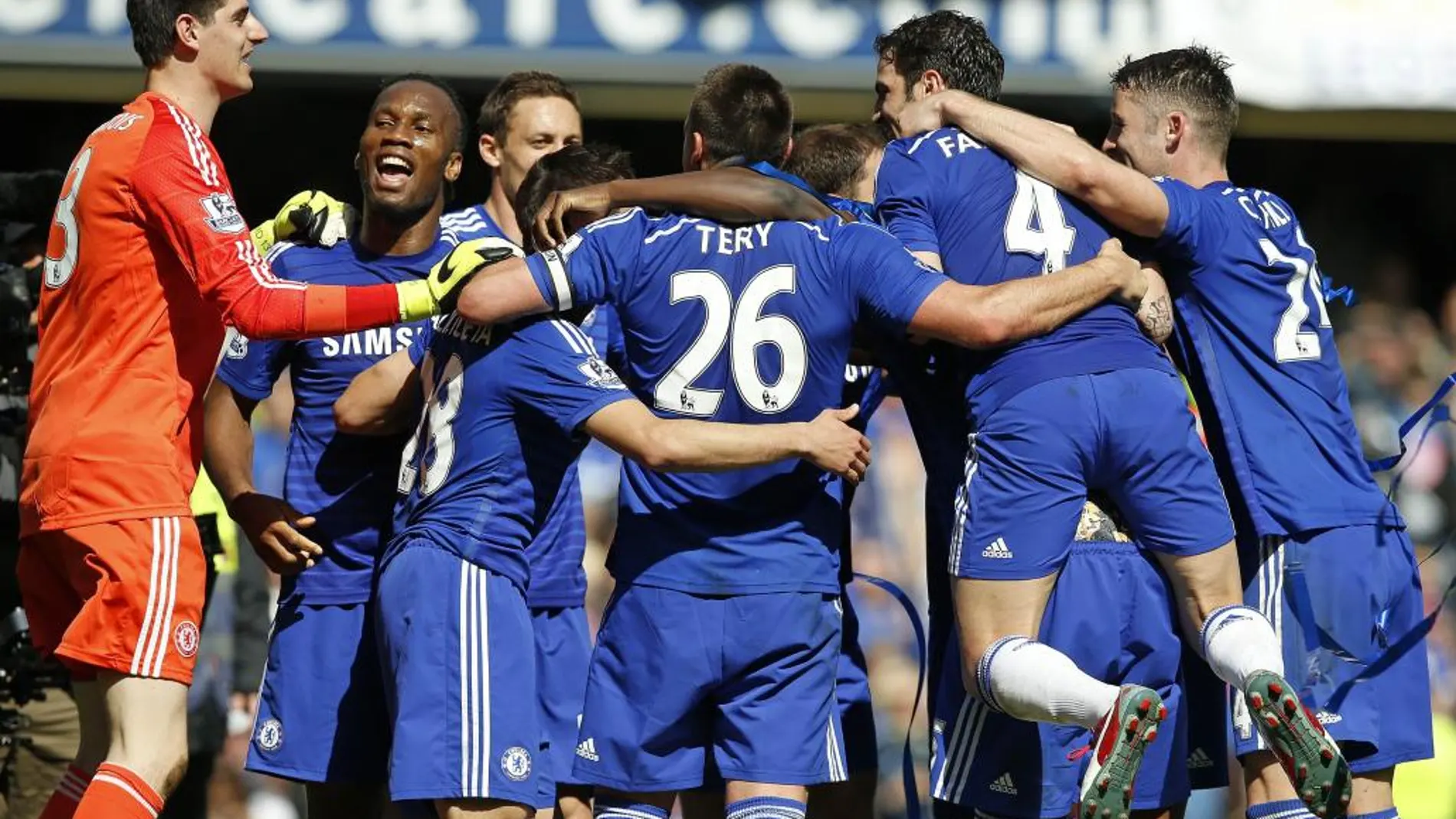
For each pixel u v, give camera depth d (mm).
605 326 18484
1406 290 40562
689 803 18594
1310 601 17438
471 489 16531
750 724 16438
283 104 37875
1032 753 17109
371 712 18297
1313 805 15523
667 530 16516
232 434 18516
